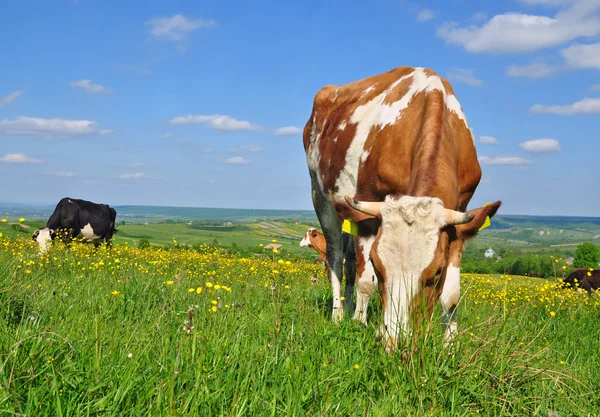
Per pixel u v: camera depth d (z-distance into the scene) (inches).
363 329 197.9
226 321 184.5
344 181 282.7
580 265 1393.9
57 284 272.8
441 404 147.0
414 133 233.6
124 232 4343.0
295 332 185.9
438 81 245.4
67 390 119.6
